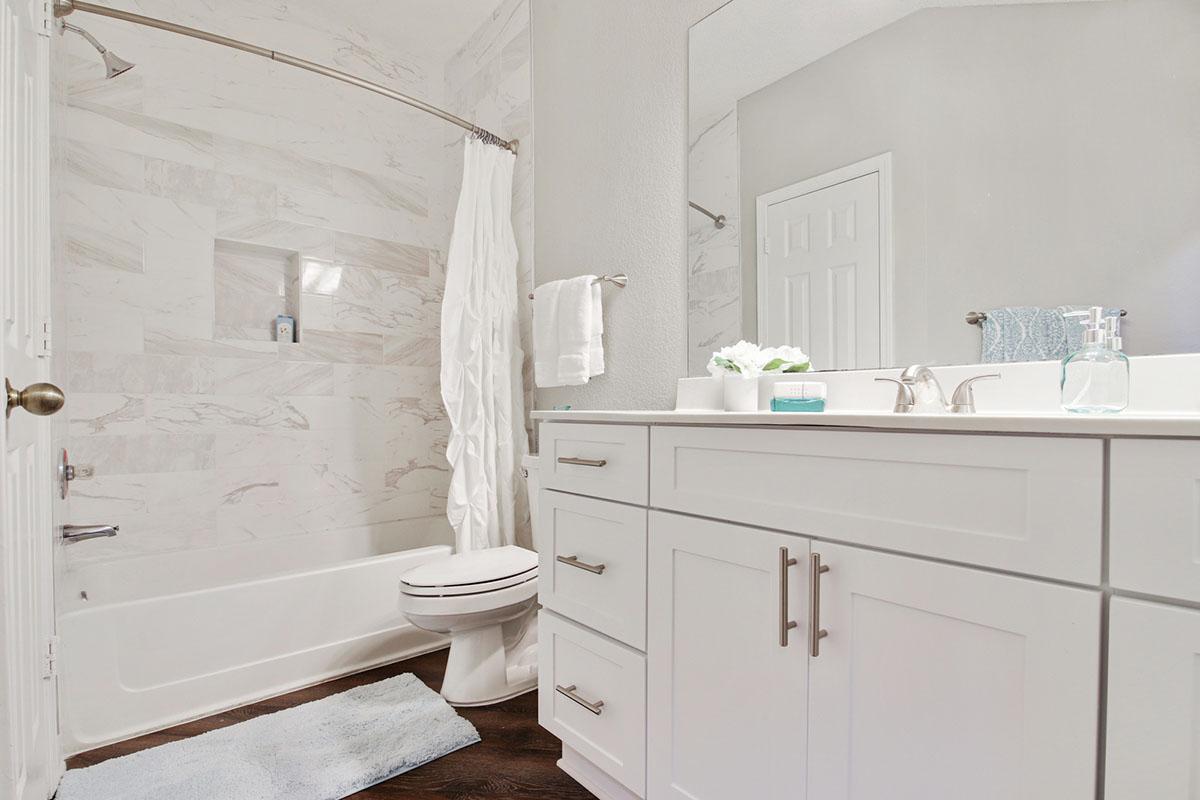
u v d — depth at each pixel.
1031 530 0.65
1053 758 0.62
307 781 1.34
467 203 2.22
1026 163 1.07
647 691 1.11
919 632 0.73
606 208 1.97
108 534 1.50
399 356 2.80
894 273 1.24
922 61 1.21
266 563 2.36
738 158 1.57
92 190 2.06
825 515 0.83
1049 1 1.05
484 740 1.54
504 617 1.73
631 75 1.88
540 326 2.04
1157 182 0.94
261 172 2.41
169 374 2.21
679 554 1.05
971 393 1.01
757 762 0.92
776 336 1.47
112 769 1.39
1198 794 0.54
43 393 0.83
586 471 1.27
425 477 2.88
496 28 2.57
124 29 2.12
